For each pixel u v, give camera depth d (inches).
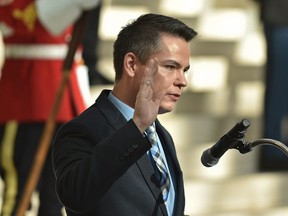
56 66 491.8
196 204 628.4
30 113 486.0
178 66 285.7
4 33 490.3
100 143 267.3
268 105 677.9
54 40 490.3
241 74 730.2
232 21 737.0
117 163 263.7
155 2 708.0
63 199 272.5
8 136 489.7
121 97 294.4
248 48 737.6
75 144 283.6
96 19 544.7
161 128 306.8
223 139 294.5
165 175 293.7
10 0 474.3
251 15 744.3
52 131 461.1
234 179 645.3
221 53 726.5
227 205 640.4
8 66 493.4
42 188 482.6
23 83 489.7
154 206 284.8
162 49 285.4
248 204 649.6
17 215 460.8
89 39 543.5
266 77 675.4
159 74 284.0
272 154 676.7
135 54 288.8
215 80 717.3
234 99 721.0
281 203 661.3
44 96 487.5
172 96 285.4
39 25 474.3
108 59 671.8
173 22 288.7
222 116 702.5
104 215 278.4
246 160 674.8
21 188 490.6
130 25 293.7
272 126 680.4
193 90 704.4
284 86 676.1
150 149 295.0
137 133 265.1
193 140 679.1
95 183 263.4
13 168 491.5
